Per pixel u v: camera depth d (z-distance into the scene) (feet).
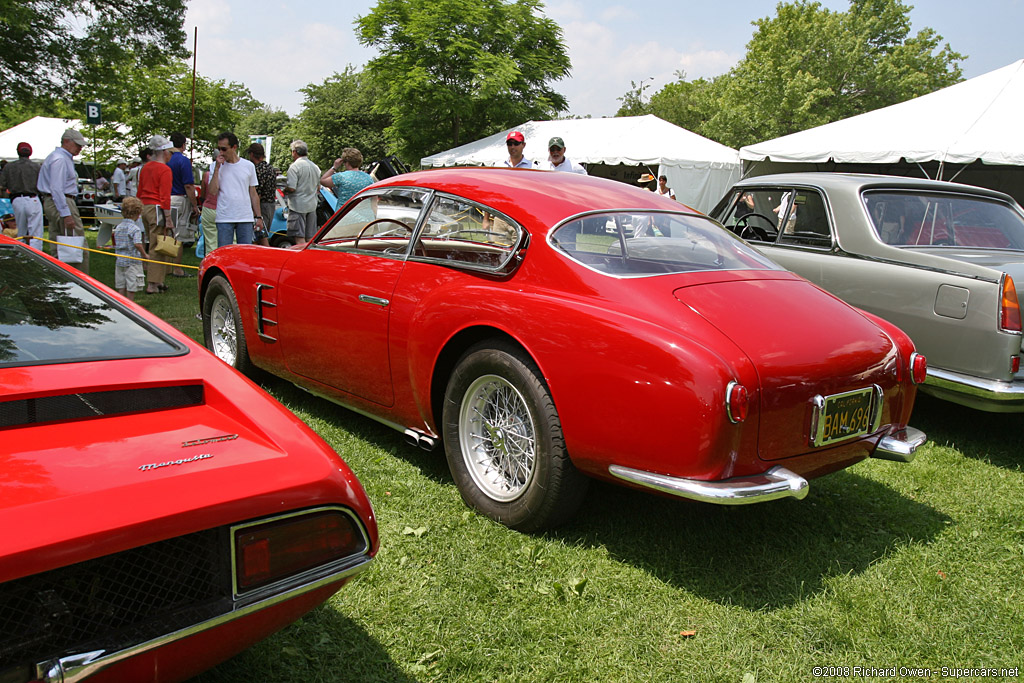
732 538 9.52
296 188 29.27
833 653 7.31
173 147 35.65
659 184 46.29
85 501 4.22
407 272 10.74
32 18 47.91
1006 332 12.10
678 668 6.96
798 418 8.05
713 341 7.81
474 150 70.74
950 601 8.27
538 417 8.79
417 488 10.52
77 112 60.70
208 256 15.66
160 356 6.00
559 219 9.52
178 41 56.95
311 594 5.05
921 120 40.60
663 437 7.66
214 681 6.31
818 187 15.92
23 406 4.88
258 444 5.25
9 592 3.93
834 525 9.93
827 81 143.84
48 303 6.28
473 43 92.38
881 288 13.96
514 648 7.14
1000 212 16.19
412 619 7.48
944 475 12.10
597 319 8.23
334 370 11.99
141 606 4.38
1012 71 39.78
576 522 9.72
